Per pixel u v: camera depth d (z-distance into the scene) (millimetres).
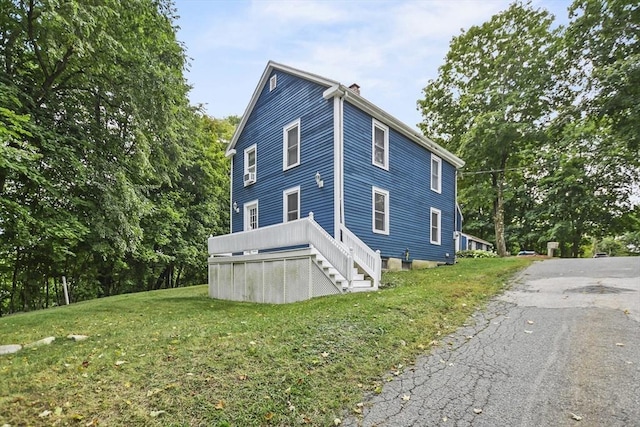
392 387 3328
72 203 9992
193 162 20203
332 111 10688
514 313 5688
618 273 8805
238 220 15266
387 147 12406
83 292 17781
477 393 3172
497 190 20859
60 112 10273
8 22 8383
